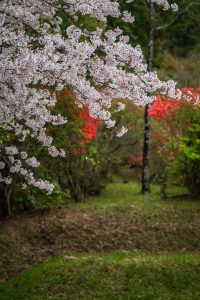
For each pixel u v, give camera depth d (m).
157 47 24.14
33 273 8.12
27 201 12.66
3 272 8.95
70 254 9.86
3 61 4.72
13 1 5.66
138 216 12.02
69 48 5.16
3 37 4.95
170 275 7.60
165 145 15.56
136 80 5.81
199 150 13.18
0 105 5.34
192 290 7.15
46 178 11.83
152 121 18.77
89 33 5.72
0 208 12.10
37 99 5.71
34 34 5.84
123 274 7.74
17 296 7.41
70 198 14.37
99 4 5.62
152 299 6.91
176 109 13.98
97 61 5.50
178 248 10.12
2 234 10.65
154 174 17.94
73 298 7.13
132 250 10.04
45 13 6.09
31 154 8.60
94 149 14.90
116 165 19.33
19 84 5.05
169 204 13.10
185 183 14.26
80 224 11.49
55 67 4.93
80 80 5.46
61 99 10.88
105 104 6.09
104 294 7.18
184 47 27.64
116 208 12.84
